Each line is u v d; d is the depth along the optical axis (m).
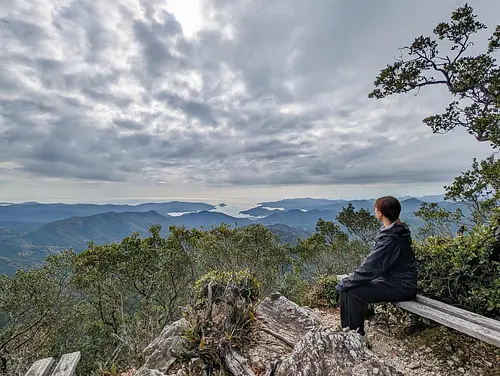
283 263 16.34
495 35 7.77
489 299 2.91
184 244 15.88
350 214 19.81
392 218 3.10
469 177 9.10
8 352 11.95
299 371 2.19
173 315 14.35
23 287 12.44
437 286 3.33
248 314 3.38
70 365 3.22
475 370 2.51
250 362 2.77
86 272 13.91
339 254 18.61
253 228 15.67
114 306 15.46
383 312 3.69
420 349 2.95
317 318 3.56
